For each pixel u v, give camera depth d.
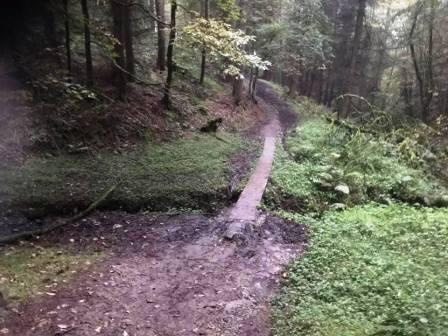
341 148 17.27
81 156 13.46
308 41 31.69
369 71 38.81
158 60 23.33
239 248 8.75
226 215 10.45
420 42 30.34
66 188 11.02
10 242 8.41
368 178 13.80
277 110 31.48
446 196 12.62
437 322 5.44
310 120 27.36
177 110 19.50
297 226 10.12
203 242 9.02
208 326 6.13
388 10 38.50
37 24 15.76
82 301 6.48
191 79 25.45
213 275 7.64
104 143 14.56
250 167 14.56
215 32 15.19
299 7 32.28
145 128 16.52
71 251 8.32
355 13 36.38
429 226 9.72
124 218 10.20
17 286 6.70
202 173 13.22
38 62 15.38
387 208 11.81
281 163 15.02
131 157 14.17
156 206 10.94
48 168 12.15
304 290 7.14
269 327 6.20
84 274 7.36
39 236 8.90
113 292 6.84
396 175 14.02
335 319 6.09
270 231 9.67
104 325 5.93
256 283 7.43
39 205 10.05
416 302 6.07
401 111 31.94
